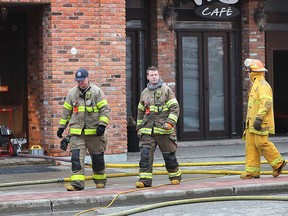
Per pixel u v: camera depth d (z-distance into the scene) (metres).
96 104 25.78
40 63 35.66
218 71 42.75
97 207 24.05
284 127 46.00
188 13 41.44
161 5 40.47
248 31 42.69
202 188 25.47
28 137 37.16
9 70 37.44
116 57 34.59
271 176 28.84
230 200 24.12
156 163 34.50
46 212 23.41
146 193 24.72
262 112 27.36
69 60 33.78
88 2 34.03
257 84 27.86
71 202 23.88
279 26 44.16
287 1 44.28
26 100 37.19
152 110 26.16
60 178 27.77
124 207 24.05
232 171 29.69
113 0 34.47
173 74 40.94
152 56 40.75
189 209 23.09
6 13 35.62
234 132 43.34
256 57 42.81
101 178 26.41
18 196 24.56
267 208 22.97
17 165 32.75
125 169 32.12
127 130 38.91
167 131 26.12
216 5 41.47
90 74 34.12
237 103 43.28
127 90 40.56
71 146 25.94
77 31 33.88
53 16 33.44
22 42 37.31
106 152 34.47
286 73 46.16
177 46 41.47
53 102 33.56
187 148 40.00
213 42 42.53
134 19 40.41
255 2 42.66
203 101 42.28
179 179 26.80
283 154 37.53
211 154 37.31
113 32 34.53
